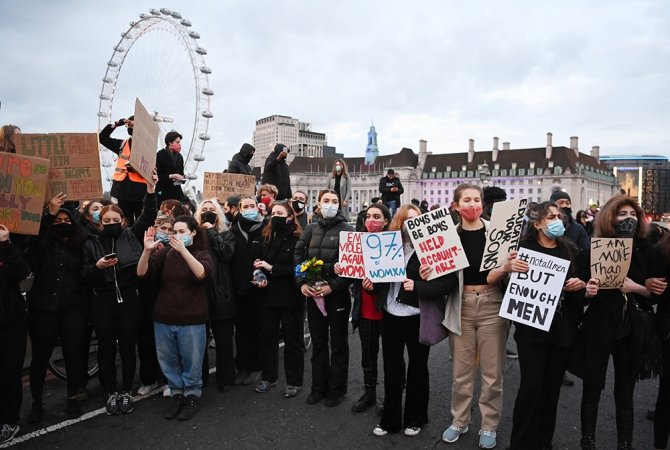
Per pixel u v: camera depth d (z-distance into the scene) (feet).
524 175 371.15
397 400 15.35
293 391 18.45
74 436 15.33
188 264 16.48
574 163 364.38
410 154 421.18
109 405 16.89
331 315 17.56
